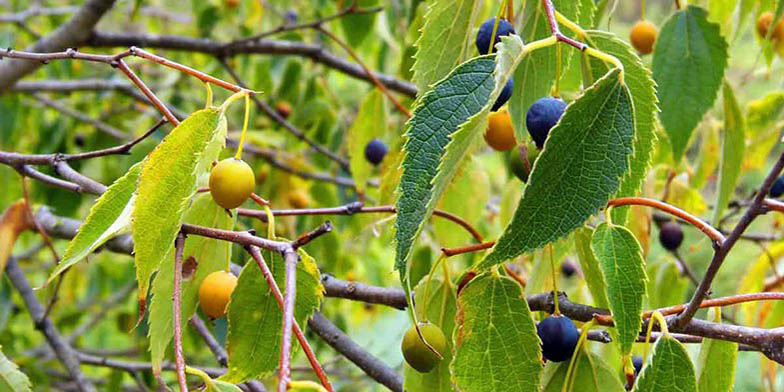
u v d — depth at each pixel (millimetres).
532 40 442
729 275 1534
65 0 1213
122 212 407
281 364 367
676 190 699
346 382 1018
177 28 1335
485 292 428
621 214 444
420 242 704
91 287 1062
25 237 971
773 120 713
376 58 1087
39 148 888
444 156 371
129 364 742
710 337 425
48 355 1060
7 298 824
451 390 457
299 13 1027
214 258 452
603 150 380
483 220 739
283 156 812
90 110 1036
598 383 435
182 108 1003
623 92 378
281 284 442
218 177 403
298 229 830
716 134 680
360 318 1071
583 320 445
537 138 397
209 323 633
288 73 896
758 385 1139
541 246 383
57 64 956
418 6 666
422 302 460
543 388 439
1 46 548
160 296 441
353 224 815
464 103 384
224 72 957
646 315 428
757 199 394
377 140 665
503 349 428
